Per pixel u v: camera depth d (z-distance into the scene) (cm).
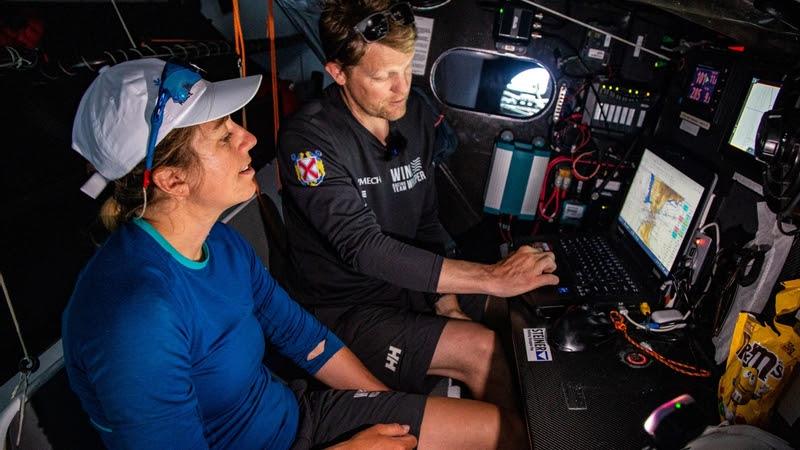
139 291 83
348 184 146
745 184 128
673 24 196
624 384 117
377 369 157
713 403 112
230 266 112
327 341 140
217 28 256
